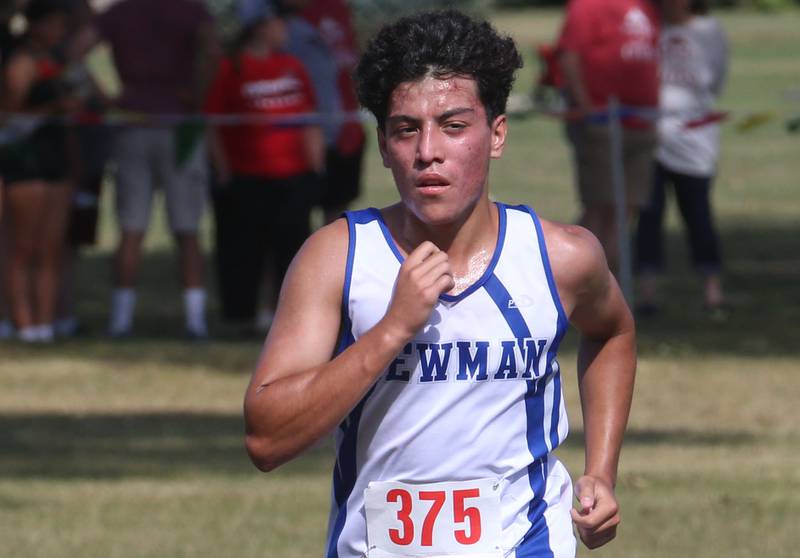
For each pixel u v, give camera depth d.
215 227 35.62
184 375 31.28
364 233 10.36
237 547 18.89
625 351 11.48
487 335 10.22
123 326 35.56
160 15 34.06
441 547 10.24
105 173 36.00
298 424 9.70
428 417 10.17
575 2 34.78
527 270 10.39
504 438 10.31
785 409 27.83
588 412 11.48
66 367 31.94
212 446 25.05
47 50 33.78
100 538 19.20
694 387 29.70
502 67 10.11
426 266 9.70
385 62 10.04
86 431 26.16
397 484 10.26
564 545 10.60
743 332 35.81
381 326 9.70
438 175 9.93
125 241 35.16
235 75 33.84
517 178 68.06
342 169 38.25
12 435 25.72
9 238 34.59
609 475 11.12
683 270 45.66
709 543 18.92
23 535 19.38
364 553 10.45
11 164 33.81
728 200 60.88
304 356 10.09
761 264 46.44
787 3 180.50
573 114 34.44
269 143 34.03
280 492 21.84
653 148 35.25
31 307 35.66
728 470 22.92
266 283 36.44
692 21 37.25
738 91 95.25
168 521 20.08
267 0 35.84
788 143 79.31
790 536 19.27
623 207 34.06
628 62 34.62
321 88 36.44
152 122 33.91
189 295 35.28
